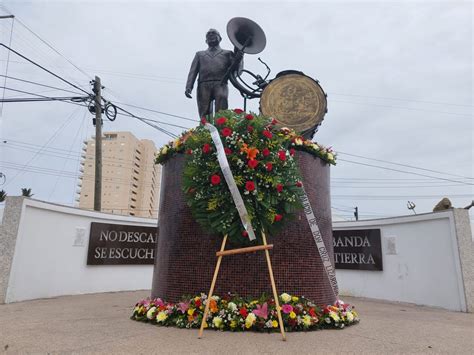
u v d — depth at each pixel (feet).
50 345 11.64
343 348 11.78
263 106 23.63
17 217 25.96
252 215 15.03
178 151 18.90
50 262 28.94
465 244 26.40
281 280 16.20
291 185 16.12
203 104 24.23
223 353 10.85
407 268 30.32
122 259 34.91
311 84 23.43
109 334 13.35
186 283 16.67
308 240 17.35
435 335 14.87
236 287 15.90
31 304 23.98
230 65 24.25
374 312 22.76
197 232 17.22
